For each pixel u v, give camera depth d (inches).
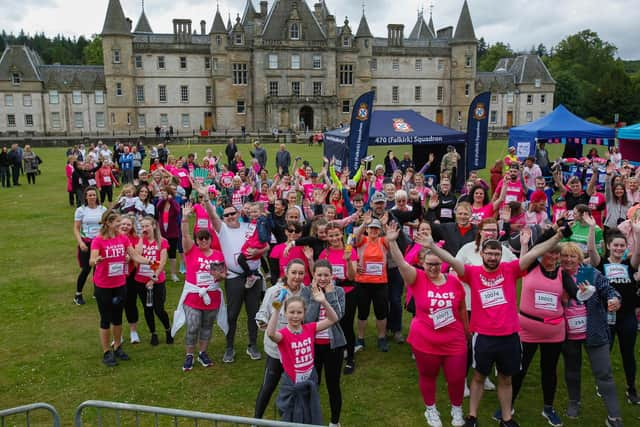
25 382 308.7
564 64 5064.0
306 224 336.5
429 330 254.4
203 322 328.8
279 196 580.7
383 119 943.0
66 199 954.1
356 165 690.8
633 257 294.4
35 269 534.9
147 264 339.3
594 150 975.6
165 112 3051.2
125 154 1115.3
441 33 3663.9
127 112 2957.7
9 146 2283.5
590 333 259.9
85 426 265.9
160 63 3019.2
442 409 282.2
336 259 313.1
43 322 398.3
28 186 1117.1
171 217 484.1
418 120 952.3
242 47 3021.7
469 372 323.6
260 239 330.3
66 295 458.3
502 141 2498.8
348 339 320.2
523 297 267.4
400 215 398.6
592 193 477.4
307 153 1807.3
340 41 3154.5
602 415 273.9
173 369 326.0
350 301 314.3
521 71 3604.8
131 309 357.7
